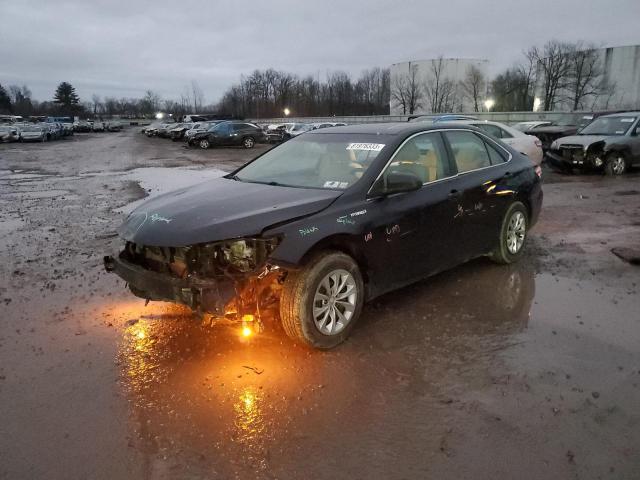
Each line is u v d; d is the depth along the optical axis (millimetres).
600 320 4312
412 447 2748
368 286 4188
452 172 4957
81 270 5922
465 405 3117
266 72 93500
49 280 5582
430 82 78188
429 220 4547
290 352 3811
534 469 2570
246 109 95438
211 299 3432
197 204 4020
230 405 3150
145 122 100750
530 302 4719
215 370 3570
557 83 61875
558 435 2826
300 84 93500
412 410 3076
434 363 3629
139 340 4055
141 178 15656
